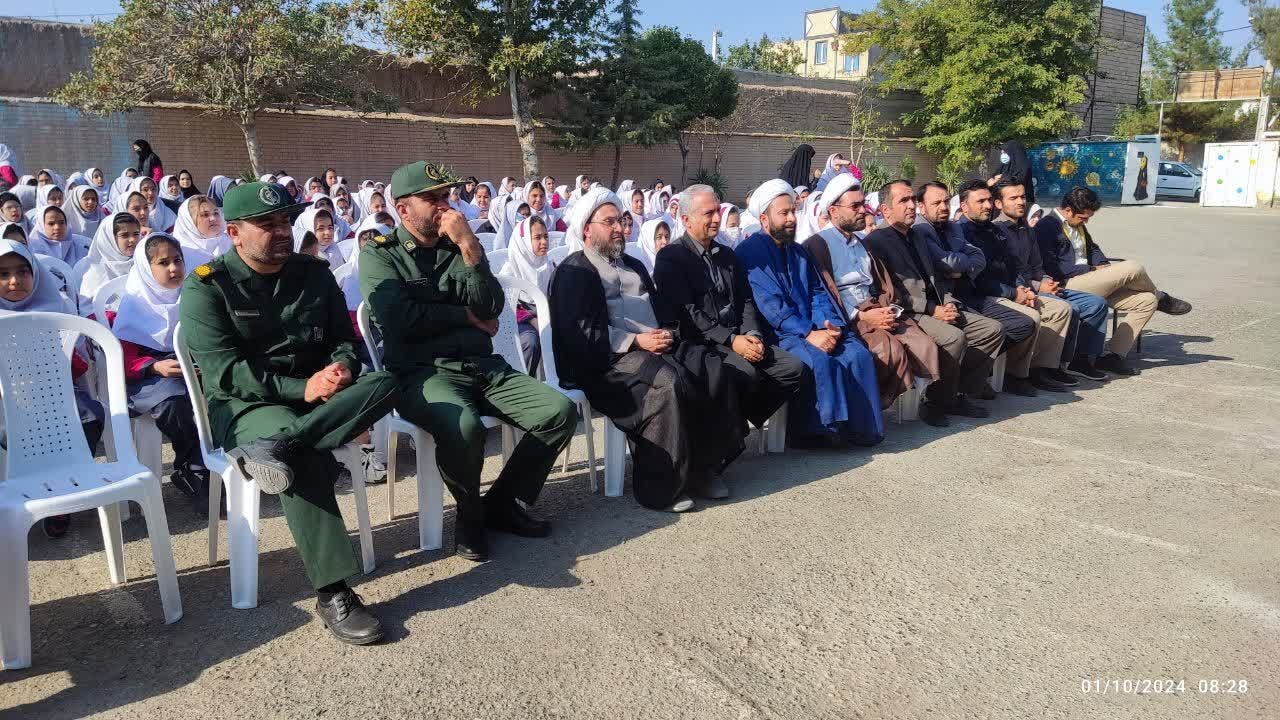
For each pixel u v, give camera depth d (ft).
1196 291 33.19
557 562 11.59
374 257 11.96
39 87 50.29
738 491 14.12
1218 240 52.37
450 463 11.13
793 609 10.29
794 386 15.03
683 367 13.48
